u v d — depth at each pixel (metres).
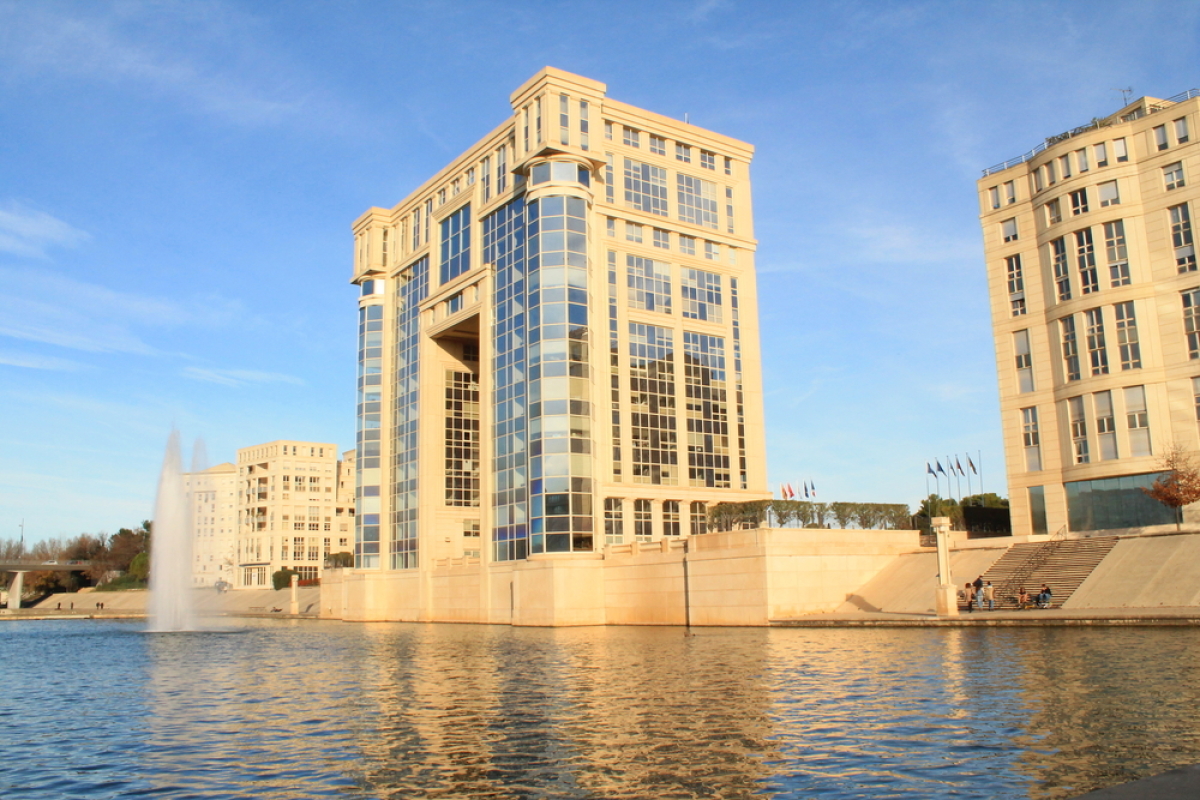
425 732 22.78
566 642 52.59
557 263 77.31
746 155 95.62
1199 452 64.38
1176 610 44.72
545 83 78.94
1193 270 65.94
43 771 19.64
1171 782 10.37
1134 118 74.94
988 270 79.50
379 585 100.12
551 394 75.56
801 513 63.91
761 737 20.72
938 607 51.56
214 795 17.20
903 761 17.98
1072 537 61.84
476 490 97.88
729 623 60.78
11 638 74.94
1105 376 69.31
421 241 101.81
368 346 106.88
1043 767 17.02
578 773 17.91
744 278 93.25
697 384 87.75
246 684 35.22
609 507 79.38
